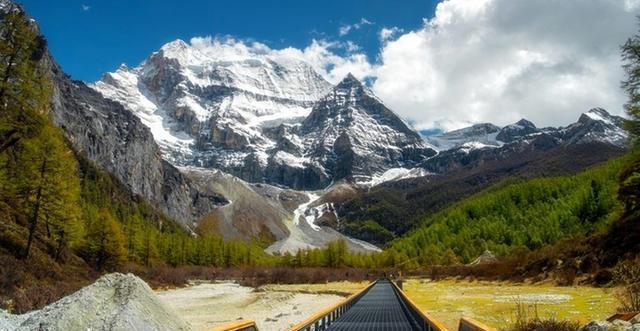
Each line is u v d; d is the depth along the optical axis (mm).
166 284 91000
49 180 52312
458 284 74125
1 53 36312
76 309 8320
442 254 163125
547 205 165500
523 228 152750
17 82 36844
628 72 39344
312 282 117312
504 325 22297
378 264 180750
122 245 82688
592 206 122500
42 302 25688
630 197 46812
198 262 169125
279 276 120812
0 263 33875
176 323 9219
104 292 8852
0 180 45000
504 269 68938
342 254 179875
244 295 74562
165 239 162625
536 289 46594
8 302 23938
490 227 168125
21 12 38469
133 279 9203
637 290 19312
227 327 9266
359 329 21812
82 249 78938
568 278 46969
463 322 13391
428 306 35875
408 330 21453
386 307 35750
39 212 54531
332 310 23141
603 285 40219
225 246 186625
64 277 47875
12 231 51344
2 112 36875
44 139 49406
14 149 43812
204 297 70500
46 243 59031
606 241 47250
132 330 8219
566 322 16203
